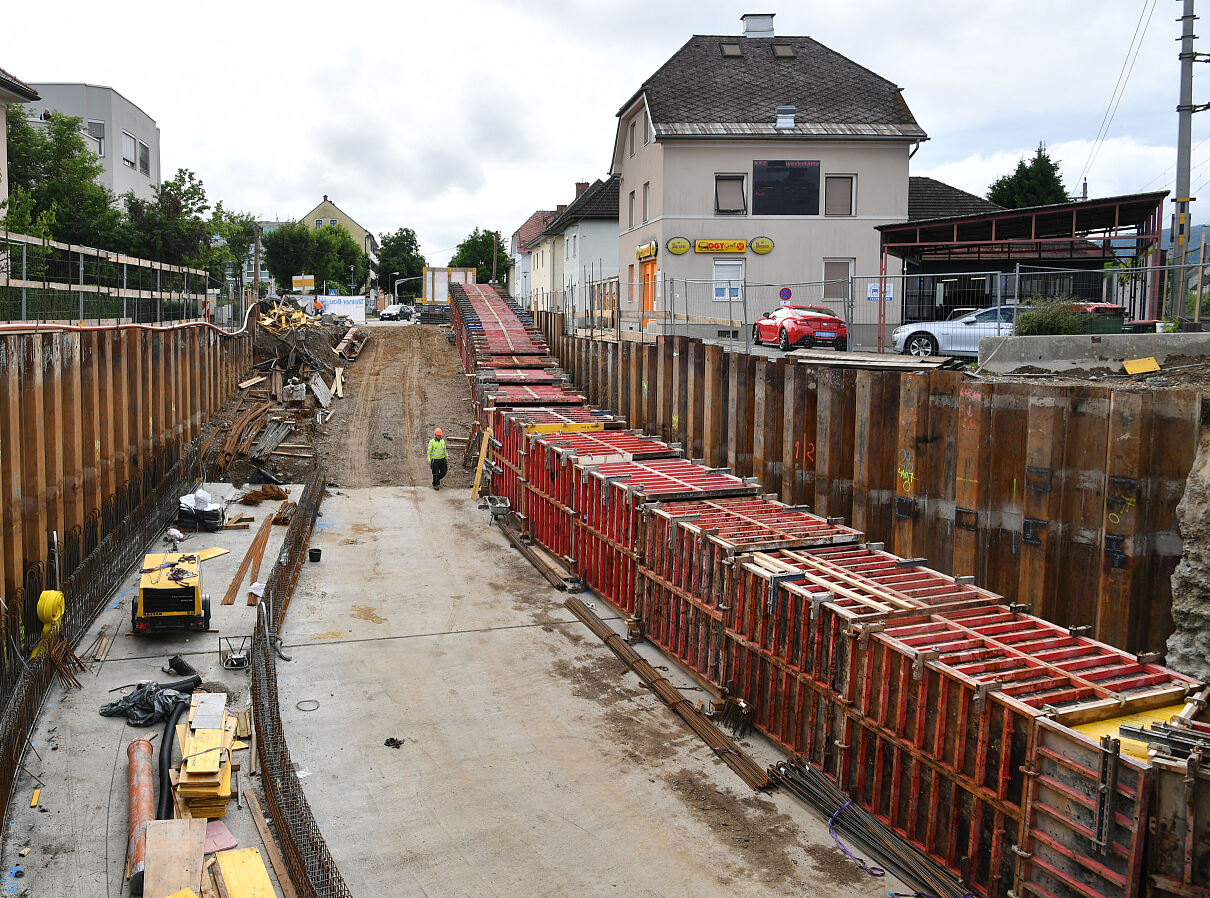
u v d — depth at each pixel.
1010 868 8.45
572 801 10.48
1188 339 14.93
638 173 39.34
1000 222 24.69
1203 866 6.95
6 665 12.03
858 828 9.85
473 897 8.78
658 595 14.73
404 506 24.52
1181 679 9.07
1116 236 22.34
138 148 42.34
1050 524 12.11
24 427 13.68
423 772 11.05
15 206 23.95
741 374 18.94
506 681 13.66
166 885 7.77
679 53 39.03
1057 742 7.95
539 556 19.70
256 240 53.84
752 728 12.13
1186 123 20.58
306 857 8.34
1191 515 10.46
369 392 34.88
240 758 10.88
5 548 12.87
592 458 18.25
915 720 9.42
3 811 9.16
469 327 39.25
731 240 35.62
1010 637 10.14
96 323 22.88
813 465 17.30
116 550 16.80
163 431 21.88
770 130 35.28
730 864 9.38
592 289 40.81
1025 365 15.92
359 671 13.88
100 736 11.22
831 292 36.00
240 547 19.89
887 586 11.46
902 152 35.72
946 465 14.01
